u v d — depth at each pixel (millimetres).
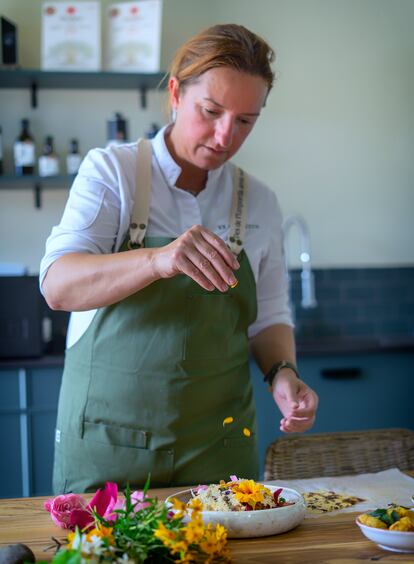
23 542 1279
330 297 4090
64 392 1831
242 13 3996
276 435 3457
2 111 3855
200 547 1091
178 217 1872
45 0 3838
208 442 1766
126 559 1027
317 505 1464
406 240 4148
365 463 1951
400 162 4129
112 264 1598
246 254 1909
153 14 3750
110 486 1329
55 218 3893
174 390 1736
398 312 4145
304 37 4043
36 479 3334
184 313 1749
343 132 4086
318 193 4078
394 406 3576
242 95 1676
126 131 3717
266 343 1962
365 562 1174
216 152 1751
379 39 4094
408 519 1231
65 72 3621
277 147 4047
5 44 3660
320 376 3525
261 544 1260
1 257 3861
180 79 1749
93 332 1771
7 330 3393
